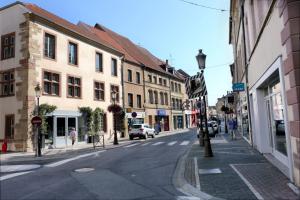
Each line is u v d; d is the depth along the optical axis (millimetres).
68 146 25422
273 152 12336
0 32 24406
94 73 30594
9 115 23078
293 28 6816
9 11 24141
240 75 23875
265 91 13148
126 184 8891
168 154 16406
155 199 7062
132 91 39469
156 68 48562
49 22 24672
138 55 46562
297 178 7188
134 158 15203
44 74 24172
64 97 26016
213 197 6914
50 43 25219
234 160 12156
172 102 54562
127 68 38375
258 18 11742
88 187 8516
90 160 14953
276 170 9422
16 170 12484
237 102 36844
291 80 6996
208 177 9078
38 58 23531
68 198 7289
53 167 12953
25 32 23031
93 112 29250
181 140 27016
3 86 23828
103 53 32469
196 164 11727
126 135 36625
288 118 7609
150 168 11859
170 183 8922
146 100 43656
